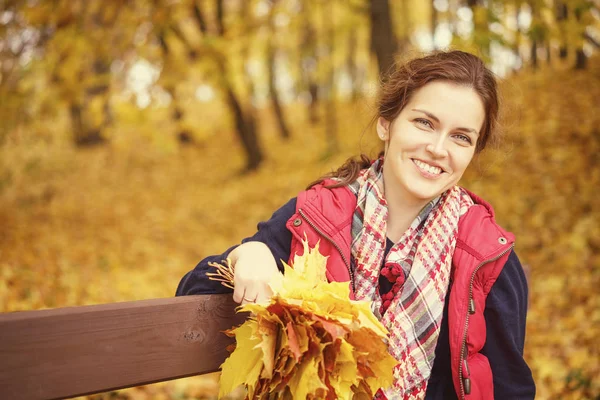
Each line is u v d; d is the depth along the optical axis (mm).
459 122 1460
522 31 4793
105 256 6469
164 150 6184
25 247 6270
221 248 7258
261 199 9469
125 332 1260
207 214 9094
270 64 14406
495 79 1563
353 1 6992
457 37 4535
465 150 1492
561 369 3316
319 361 1141
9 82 6402
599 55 11211
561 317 4020
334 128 11922
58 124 9234
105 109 6156
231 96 11211
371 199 1535
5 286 4258
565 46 4863
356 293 1492
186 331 1355
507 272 1546
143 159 14086
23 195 10320
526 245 5289
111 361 1240
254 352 1223
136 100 5980
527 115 8312
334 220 1504
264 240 1552
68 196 10828
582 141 6949
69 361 1186
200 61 6902
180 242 7586
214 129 15781
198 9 8047
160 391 3031
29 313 1153
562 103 8609
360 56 17656
